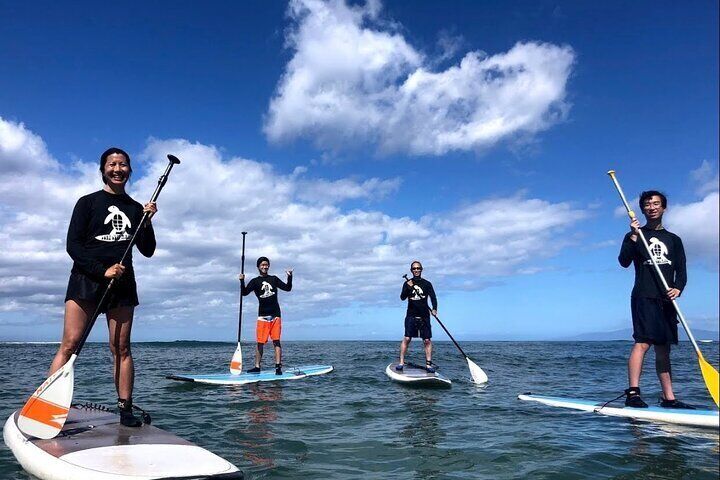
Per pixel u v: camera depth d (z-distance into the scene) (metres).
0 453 3.57
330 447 3.97
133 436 3.44
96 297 3.62
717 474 3.21
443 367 12.04
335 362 14.09
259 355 9.36
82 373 9.66
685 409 5.01
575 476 3.22
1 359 16.59
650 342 5.18
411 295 9.16
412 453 3.80
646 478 3.16
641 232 5.05
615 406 5.40
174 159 4.18
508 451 3.83
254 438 4.25
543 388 7.86
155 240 4.14
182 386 7.93
